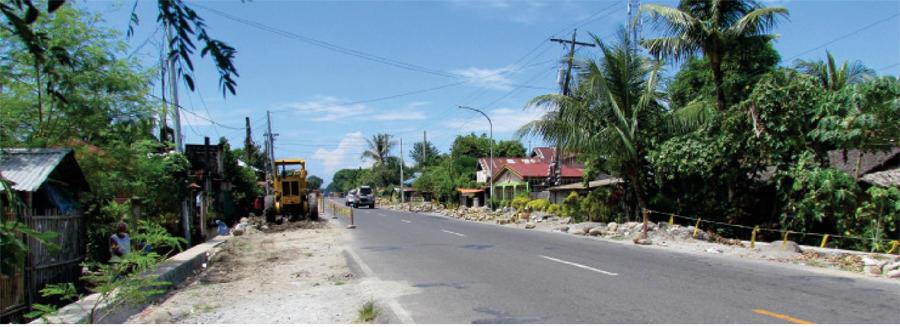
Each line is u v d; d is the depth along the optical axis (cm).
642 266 1152
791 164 1545
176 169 1559
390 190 8262
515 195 4297
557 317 711
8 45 929
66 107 1034
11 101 1022
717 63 1820
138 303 784
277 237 2172
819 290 859
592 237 1903
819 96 1548
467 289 927
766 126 1561
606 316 709
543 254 1401
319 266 1296
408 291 925
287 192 3028
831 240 1507
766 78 1623
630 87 2033
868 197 1429
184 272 1162
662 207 2062
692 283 935
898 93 1341
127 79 1214
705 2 1809
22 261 329
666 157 1825
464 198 5359
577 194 2764
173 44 264
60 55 290
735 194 1780
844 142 1405
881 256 1134
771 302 774
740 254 1346
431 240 1878
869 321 661
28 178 780
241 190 3553
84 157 1137
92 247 1143
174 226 1622
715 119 1734
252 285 1042
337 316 754
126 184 1288
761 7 1739
